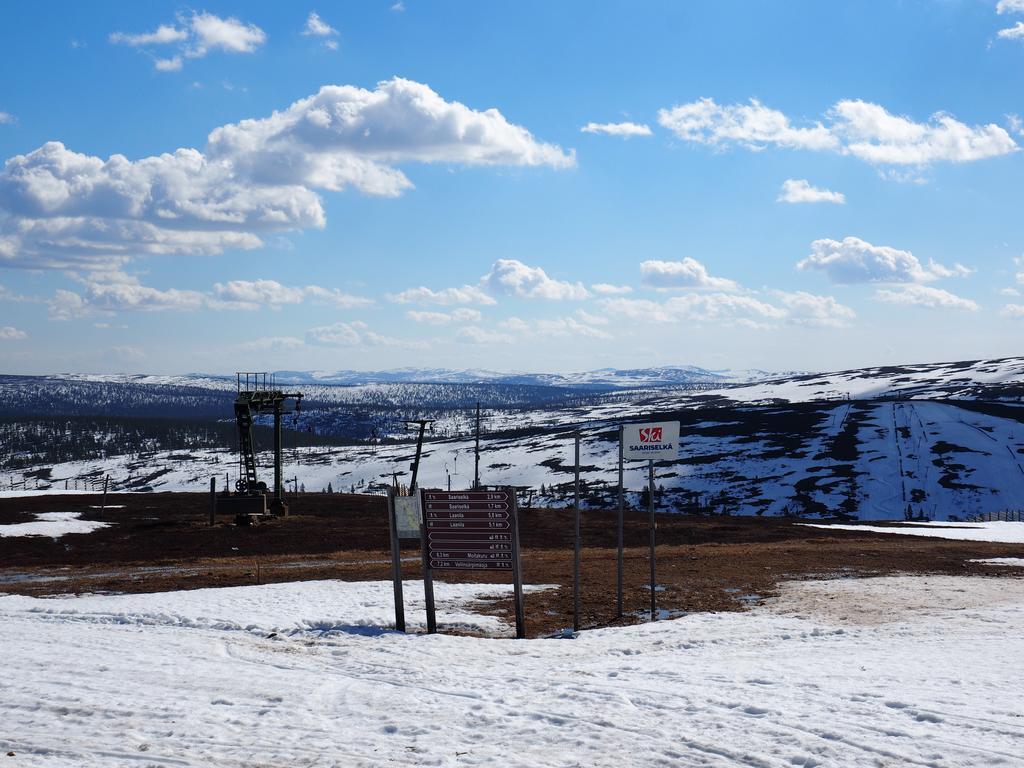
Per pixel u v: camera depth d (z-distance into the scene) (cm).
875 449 15875
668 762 907
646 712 1114
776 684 1272
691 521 7375
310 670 1498
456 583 2867
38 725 1102
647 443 2250
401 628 2050
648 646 1773
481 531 2023
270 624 2064
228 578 3125
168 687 1339
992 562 3569
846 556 3744
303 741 1020
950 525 7338
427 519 2061
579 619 2217
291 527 6538
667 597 2511
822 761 882
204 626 2070
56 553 4950
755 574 3030
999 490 13038
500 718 1110
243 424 7662
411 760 938
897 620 2062
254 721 1116
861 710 1086
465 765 916
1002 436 16275
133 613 2211
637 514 8131
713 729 1020
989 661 1475
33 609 2323
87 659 1598
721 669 1434
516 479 18212
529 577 3028
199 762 941
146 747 999
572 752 952
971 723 1009
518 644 1820
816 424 18925
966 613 2133
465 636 1995
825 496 13362
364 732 1061
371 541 5597
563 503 14088
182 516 7344
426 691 1292
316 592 2622
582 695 1216
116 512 7656
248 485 7562
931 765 862
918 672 1366
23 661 1570
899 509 12462
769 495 13662
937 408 19300
